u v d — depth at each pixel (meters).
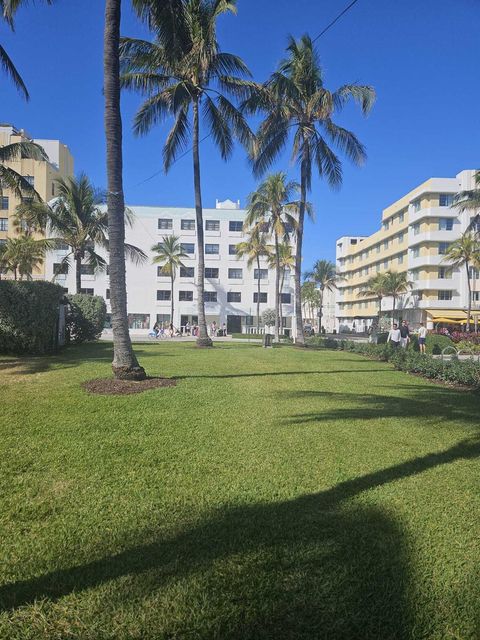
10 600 2.71
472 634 2.55
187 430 6.33
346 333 83.88
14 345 15.12
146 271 70.38
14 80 15.44
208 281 71.12
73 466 4.90
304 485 4.52
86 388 8.91
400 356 15.15
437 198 58.88
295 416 7.28
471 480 4.75
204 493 4.27
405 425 6.92
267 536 3.47
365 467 5.07
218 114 20.36
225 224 71.50
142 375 9.93
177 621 2.55
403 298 66.06
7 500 4.04
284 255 53.09
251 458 5.27
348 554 3.24
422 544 3.42
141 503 4.03
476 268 54.22
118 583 2.87
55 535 3.46
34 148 20.08
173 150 20.78
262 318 68.62
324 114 22.55
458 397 9.45
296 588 2.85
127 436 5.97
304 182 24.61
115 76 9.48
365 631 2.54
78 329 22.88
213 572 2.99
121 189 9.67
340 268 101.06
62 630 2.49
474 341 36.28
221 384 10.06
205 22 17.69
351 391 9.79
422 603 2.77
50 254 64.75
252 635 2.48
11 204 62.16
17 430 6.09
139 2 10.60
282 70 23.64
